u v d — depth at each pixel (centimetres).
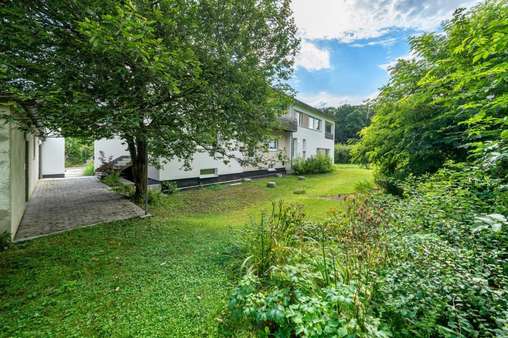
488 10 372
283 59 562
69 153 2309
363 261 225
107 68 341
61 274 318
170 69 356
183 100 467
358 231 258
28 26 301
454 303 174
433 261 200
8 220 426
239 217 654
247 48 498
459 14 437
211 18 464
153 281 301
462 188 341
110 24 273
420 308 175
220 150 615
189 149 586
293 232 344
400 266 207
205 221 604
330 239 314
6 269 329
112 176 1031
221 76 454
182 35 410
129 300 261
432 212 321
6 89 306
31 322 225
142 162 743
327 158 1878
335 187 1162
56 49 335
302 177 1491
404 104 546
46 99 291
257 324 217
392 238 262
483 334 161
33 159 923
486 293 173
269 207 776
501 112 310
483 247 237
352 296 181
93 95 360
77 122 347
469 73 303
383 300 192
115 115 346
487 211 290
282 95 552
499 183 291
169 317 233
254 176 1484
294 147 1761
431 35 534
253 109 492
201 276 313
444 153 511
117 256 377
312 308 181
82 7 297
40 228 508
